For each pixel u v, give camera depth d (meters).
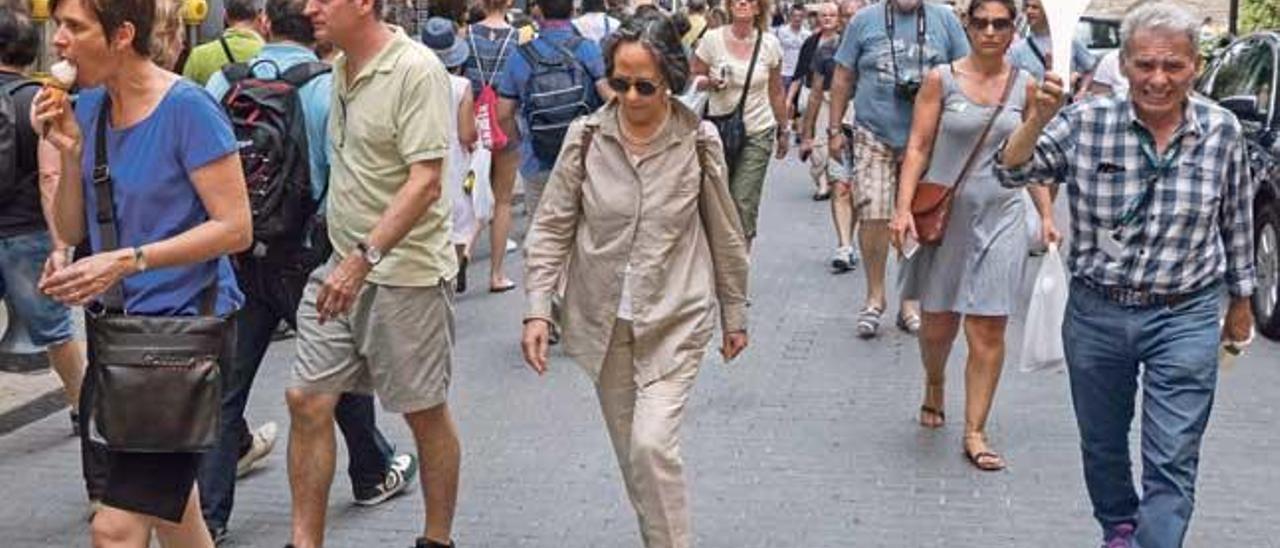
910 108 9.24
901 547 6.14
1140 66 5.04
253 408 8.33
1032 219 7.49
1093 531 6.34
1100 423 5.48
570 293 5.37
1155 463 5.13
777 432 7.74
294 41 6.20
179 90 4.26
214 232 4.25
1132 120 5.15
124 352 4.17
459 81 9.60
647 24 5.10
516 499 6.73
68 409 8.22
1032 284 7.18
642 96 5.07
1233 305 5.38
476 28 11.05
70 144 4.25
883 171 9.42
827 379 8.83
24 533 6.36
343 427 6.45
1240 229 5.25
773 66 10.14
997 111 6.94
